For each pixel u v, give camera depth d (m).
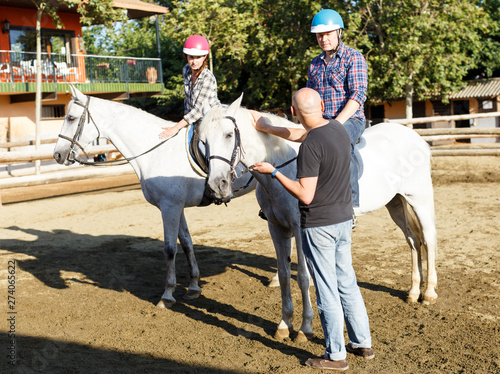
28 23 17.84
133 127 4.88
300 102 3.12
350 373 3.23
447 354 3.48
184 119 4.68
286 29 20.67
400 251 6.29
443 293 4.75
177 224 4.78
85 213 9.68
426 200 4.57
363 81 3.87
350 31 18.56
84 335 3.96
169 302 4.65
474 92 22.81
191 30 20.28
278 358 3.51
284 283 3.85
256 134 3.52
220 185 3.16
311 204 3.13
